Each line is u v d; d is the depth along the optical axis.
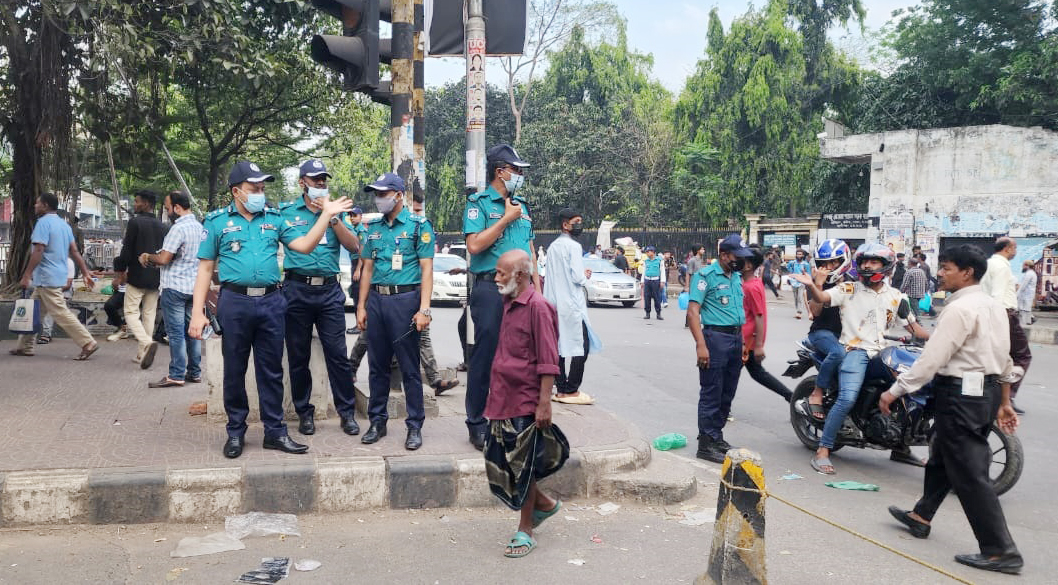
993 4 26.48
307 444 5.12
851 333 6.11
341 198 5.02
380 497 4.66
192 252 6.99
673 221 37.81
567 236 7.12
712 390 6.14
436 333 13.68
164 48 10.81
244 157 20.08
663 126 38.28
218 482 4.41
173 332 6.93
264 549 4.06
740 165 32.91
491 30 6.93
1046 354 13.20
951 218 24.03
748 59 32.56
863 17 32.59
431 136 45.62
